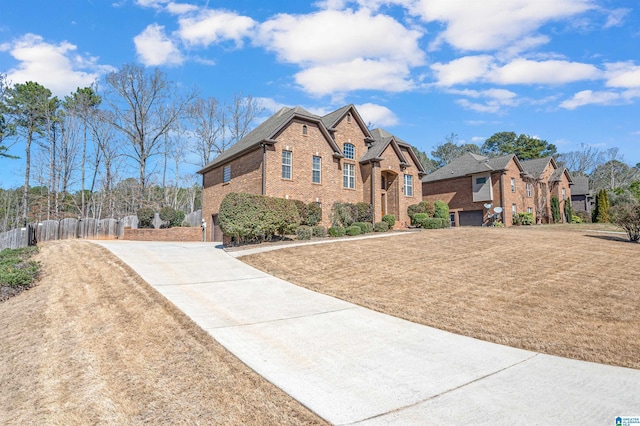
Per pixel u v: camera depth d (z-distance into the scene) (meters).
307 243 16.88
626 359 5.53
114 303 8.59
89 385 5.00
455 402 4.27
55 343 6.67
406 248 15.34
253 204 17.20
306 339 6.42
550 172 40.44
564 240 17.38
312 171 23.02
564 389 4.61
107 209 39.56
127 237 27.64
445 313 7.86
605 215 36.94
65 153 38.59
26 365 5.90
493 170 32.81
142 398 4.53
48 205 35.34
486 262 12.45
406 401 4.30
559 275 10.55
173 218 30.25
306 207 20.53
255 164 21.83
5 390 5.18
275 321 7.37
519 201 34.66
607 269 11.13
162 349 5.96
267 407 4.18
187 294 9.21
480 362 5.50
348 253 14.41
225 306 8.32
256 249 15.80
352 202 25.12
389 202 27.64
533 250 14.43
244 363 5.36
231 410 4.14
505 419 3.89
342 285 10.31
